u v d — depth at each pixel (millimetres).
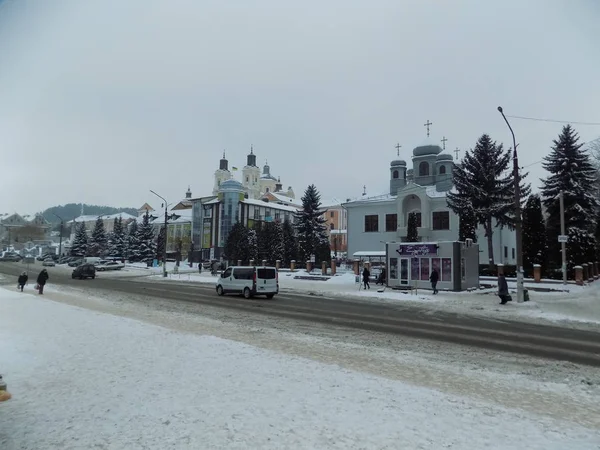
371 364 8758
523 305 21406
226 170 111938
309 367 7918
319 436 4914
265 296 25891
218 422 5324
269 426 5191
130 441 4840
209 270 63750
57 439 4941
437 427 5207
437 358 9516
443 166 51562
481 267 39156
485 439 4898
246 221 82438
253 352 9094
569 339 12461
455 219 46500
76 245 100188
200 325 13594
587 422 5645
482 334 13109
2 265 74000
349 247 53531
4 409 5953
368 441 4793
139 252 83312
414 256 31047
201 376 7320
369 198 54719
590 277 36000
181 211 106500
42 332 11633
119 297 23500
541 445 4781
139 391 6578
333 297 25969
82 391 6660
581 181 39250
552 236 39156
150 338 10609
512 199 38531
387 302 23344
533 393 6961
